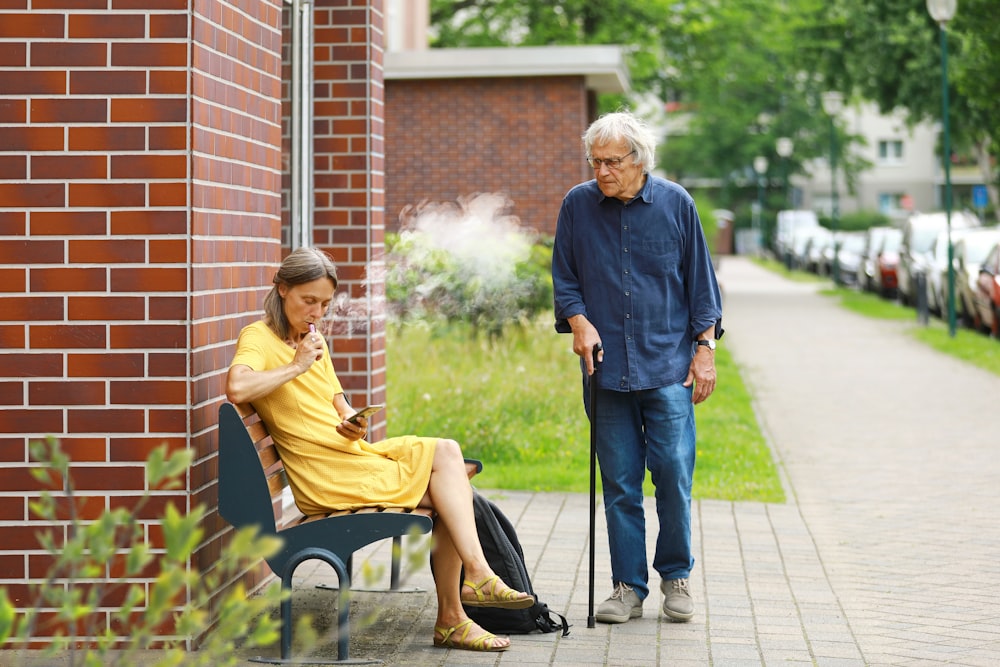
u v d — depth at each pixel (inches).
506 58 973.2
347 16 374.3
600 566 294.7
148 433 217.9
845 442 508.4
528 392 520.7
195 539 124.5
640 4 1370.6
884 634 243.0
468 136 997.2
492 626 237.5
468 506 226.5
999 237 1076.5
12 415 218.5
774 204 3265.3
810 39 1550.2
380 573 130.7
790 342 947.3
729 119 3070.9
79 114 217.2
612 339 247.4
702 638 238.1
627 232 247.1
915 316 1184.2
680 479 247.9
